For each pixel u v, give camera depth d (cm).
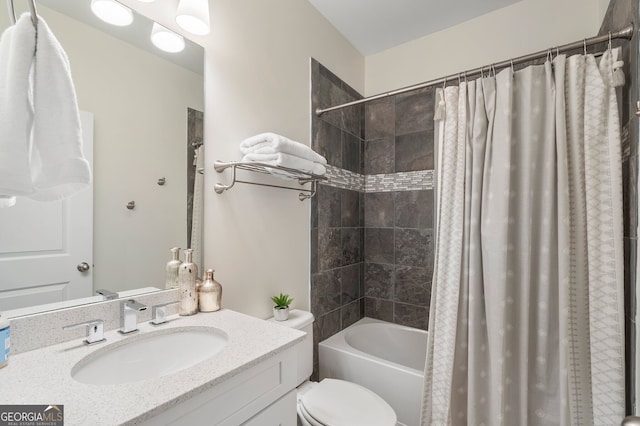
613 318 108
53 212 87
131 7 103
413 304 228
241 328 99
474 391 128
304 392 147
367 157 253
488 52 204
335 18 209
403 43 240
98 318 94
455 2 194
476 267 133
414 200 229
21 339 79
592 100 116
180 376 70
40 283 84
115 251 100
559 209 118
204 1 109
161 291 111
